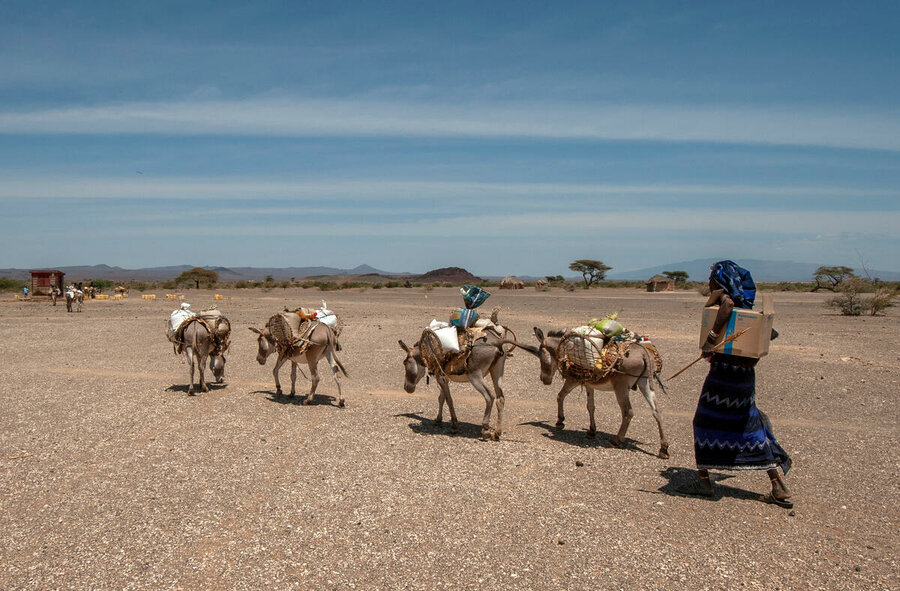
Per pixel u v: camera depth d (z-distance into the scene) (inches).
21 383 560.1
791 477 319.0
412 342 868.6
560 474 320.5
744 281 284.0
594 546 234.1
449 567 216.4
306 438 384.5
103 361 699.4
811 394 524.7
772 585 207.2
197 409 461.4
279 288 3617.1
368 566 216.8
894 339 888.3
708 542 239.1
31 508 269.1
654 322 1168.2
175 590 201.2
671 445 381.7
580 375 375.2
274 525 250.8
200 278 3772.1
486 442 382.9
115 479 306.0
